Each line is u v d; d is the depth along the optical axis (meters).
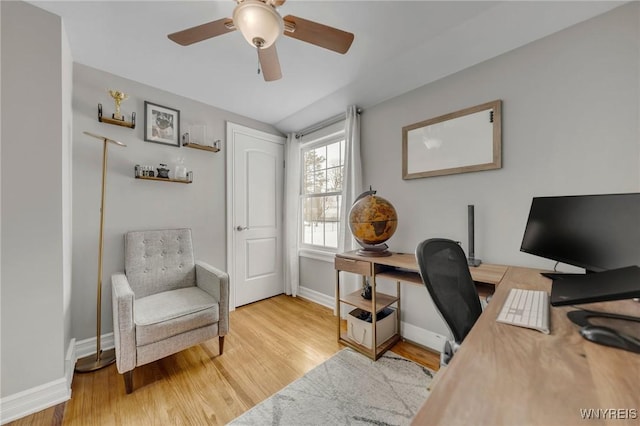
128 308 1.43
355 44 1.61
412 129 2.06
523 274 1.32
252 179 2.94
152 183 2.19
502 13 1.33
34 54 1.33
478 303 1.08
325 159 2.97
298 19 1.13
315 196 3.06
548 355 0.57
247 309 2.75
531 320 0.74
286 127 3.11
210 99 2.43
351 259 1.93
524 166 1.54
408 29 1.48
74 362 1.69
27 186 1.30
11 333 1.26
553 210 1.23
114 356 1.82
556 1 1.23
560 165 1.42
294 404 1.37
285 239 3.23
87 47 1.67
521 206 1.55
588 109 1.34
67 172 1.60
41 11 1.35
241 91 2.27
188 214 2.41
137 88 2.11
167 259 2.11
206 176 2.54
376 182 2.35
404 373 1.63
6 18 1.26
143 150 2.13
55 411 1.31
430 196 1.97
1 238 1.25
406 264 1.65
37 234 1.33
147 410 1.33
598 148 1.32
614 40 1.27
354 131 2.40
